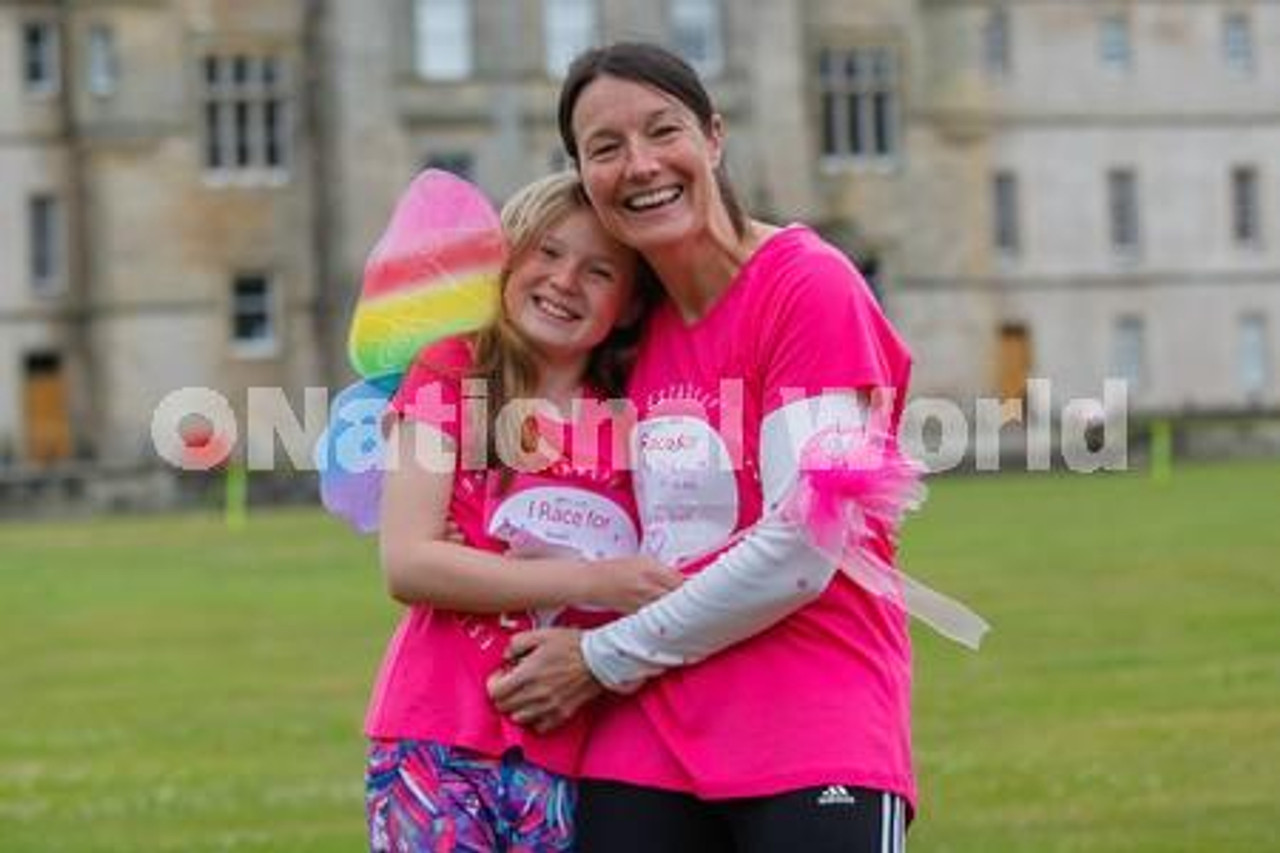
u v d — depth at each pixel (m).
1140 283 134.88
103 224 119.62
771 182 121.88
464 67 120.31
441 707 14.63
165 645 48.34
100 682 42.81
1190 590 51.75
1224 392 136.50
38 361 121.75
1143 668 39.62
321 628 50.56
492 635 14.66
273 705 39.12
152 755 34.12
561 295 14.83
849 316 14.27
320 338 120.50
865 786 14.05
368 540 76.06
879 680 14.33
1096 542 64.31
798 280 14.33
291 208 121.00
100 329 119.88
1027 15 132.62
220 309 120.38
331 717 37.50
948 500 85.94
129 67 119.62
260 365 120.69
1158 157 135.38
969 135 131.00
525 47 120.31
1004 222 132.62
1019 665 40.56
